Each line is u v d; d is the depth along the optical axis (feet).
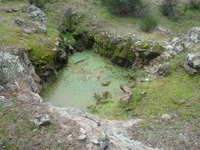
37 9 43.83
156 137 18.42
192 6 45.14
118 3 41.93
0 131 16.33
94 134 17.76
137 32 37.52
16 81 23.77
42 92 29.89
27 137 16.16
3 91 21.85
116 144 16.65
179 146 17.07
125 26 40.04
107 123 20.63
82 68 35.78
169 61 30.71
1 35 31.32
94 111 25.36
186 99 23.70
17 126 17.08
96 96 28.12
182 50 31.55
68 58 39.34
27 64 27.78
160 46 32.76
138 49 33.14
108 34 37.60
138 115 22.95
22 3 48.16
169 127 19.88
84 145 16.07
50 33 38.27
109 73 33.91
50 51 33.22
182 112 21.85
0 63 23.76
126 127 20.26
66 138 16.57
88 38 41.91
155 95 25.35
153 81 28.32
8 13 41.42
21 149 15.05
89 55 40.57
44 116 18.25
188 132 18.65
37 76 29.78
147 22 37.14
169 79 27.94
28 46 30.71
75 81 32.22
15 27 34.65
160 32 37.76
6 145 15.12
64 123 18.47
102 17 44.21
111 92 29.09
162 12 44.06
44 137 16.42
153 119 21.67
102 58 38.75
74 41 42.78
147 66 32.96
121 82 31.14
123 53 34.50
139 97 25.22
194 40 31.58
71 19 45.55
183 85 26.20
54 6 49.01
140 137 18.54
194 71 26.68
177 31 38.04
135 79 31.24
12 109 19.29
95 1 50.83
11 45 29.40
